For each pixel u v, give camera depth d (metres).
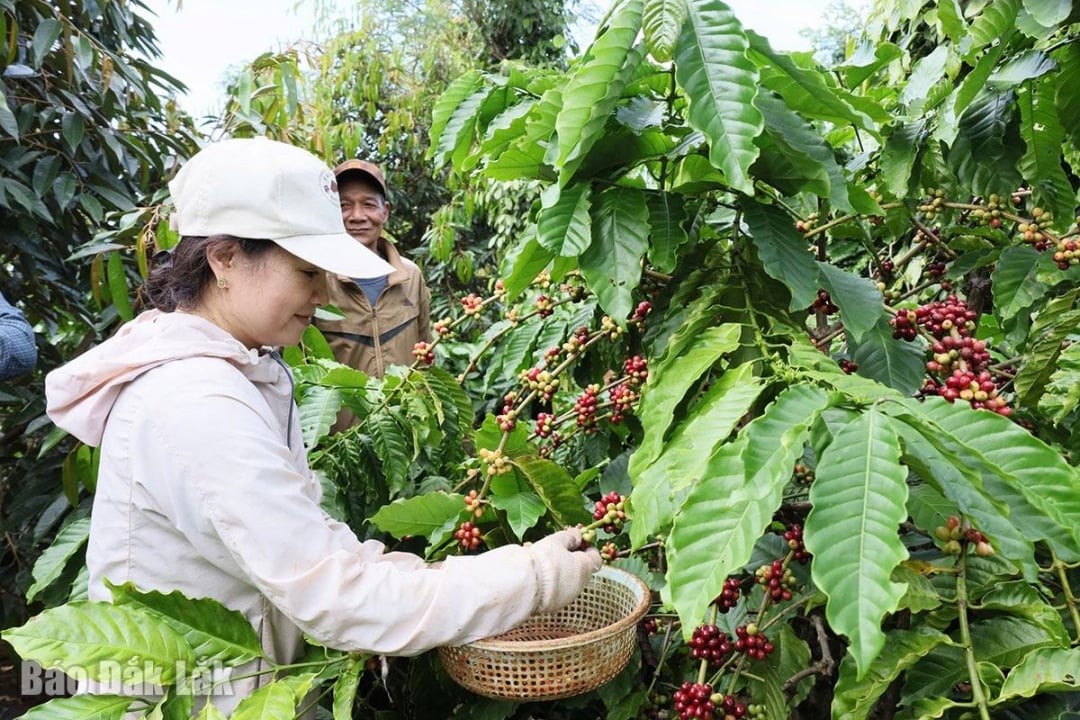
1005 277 1.46
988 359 1.17
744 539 0.82
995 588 1.02
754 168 1.19
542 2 6.79
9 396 2.88
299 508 0.99
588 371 1.87
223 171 1.06
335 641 0.99
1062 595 1.14
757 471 0.82
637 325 1.63
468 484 1.74
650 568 1.74
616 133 1.20
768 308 1.29
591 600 1.38
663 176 1.31
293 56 3.63
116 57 2.92
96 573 1.09
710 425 0.97
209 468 0.95
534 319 1.92
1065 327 1.24
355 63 6.23
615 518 1.29
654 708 1.38
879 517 0.75
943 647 1.04
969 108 1.48
